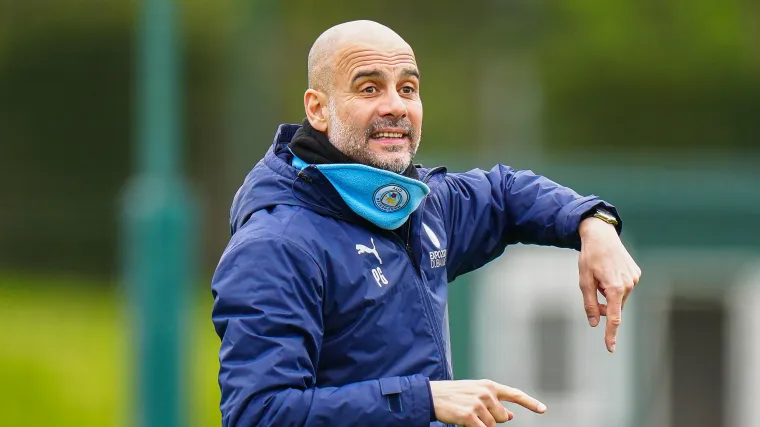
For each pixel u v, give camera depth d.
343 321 13.42
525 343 35.62
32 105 102.06
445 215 14.97
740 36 110.12
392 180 13.42
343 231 13.56
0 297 76.19
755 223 35.41
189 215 31.27
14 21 100.56
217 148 97.56
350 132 13.84
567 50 111.00
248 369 12.76
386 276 13.59
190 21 97.69
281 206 13.63
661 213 35.69
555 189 15.08
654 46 110.62
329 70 13.99
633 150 112.69
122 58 102.56
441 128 104.19
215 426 48.75
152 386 30.61
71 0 100.31
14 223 80.88
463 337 35.34
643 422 36.06
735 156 112.12
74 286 80.25
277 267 13.12
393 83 13.89
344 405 12.61
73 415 53.09
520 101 101.81
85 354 61.88
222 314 13.13
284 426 12.56
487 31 102.56
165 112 31.83
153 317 30.69
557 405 36.12
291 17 96.00
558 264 35.75
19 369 57.31
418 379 12.82
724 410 36.88
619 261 14.07
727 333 36.47
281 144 14.51
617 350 36.34
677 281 36.06
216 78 98.69
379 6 101.12
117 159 102.31
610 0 110.50
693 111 112.81
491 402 12.78
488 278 35.50
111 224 81.38
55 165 102.12
